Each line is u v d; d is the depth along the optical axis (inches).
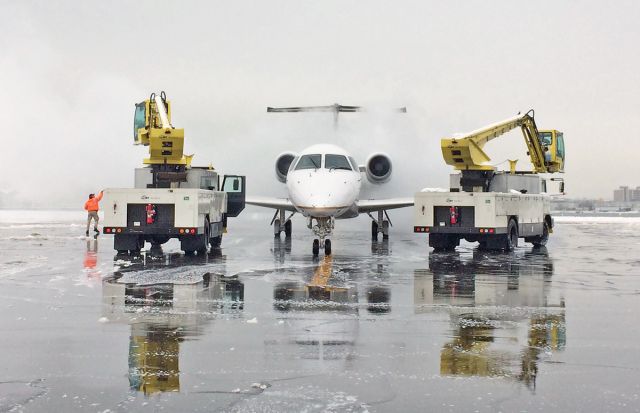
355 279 484.1
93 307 354.3
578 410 189.9
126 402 195.2
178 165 722.2
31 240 910.4
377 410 189.0
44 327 300.4
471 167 778.8
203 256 673.0
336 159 784.9
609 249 819.4
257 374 224.5
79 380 216.8
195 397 199.9
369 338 280.5
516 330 298.5
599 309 356.2
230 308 354.3
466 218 730.2
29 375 222.4
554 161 952.3
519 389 208.7
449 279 486.9
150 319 321.1
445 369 231.6
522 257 686.5
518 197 789.2
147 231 658.8
